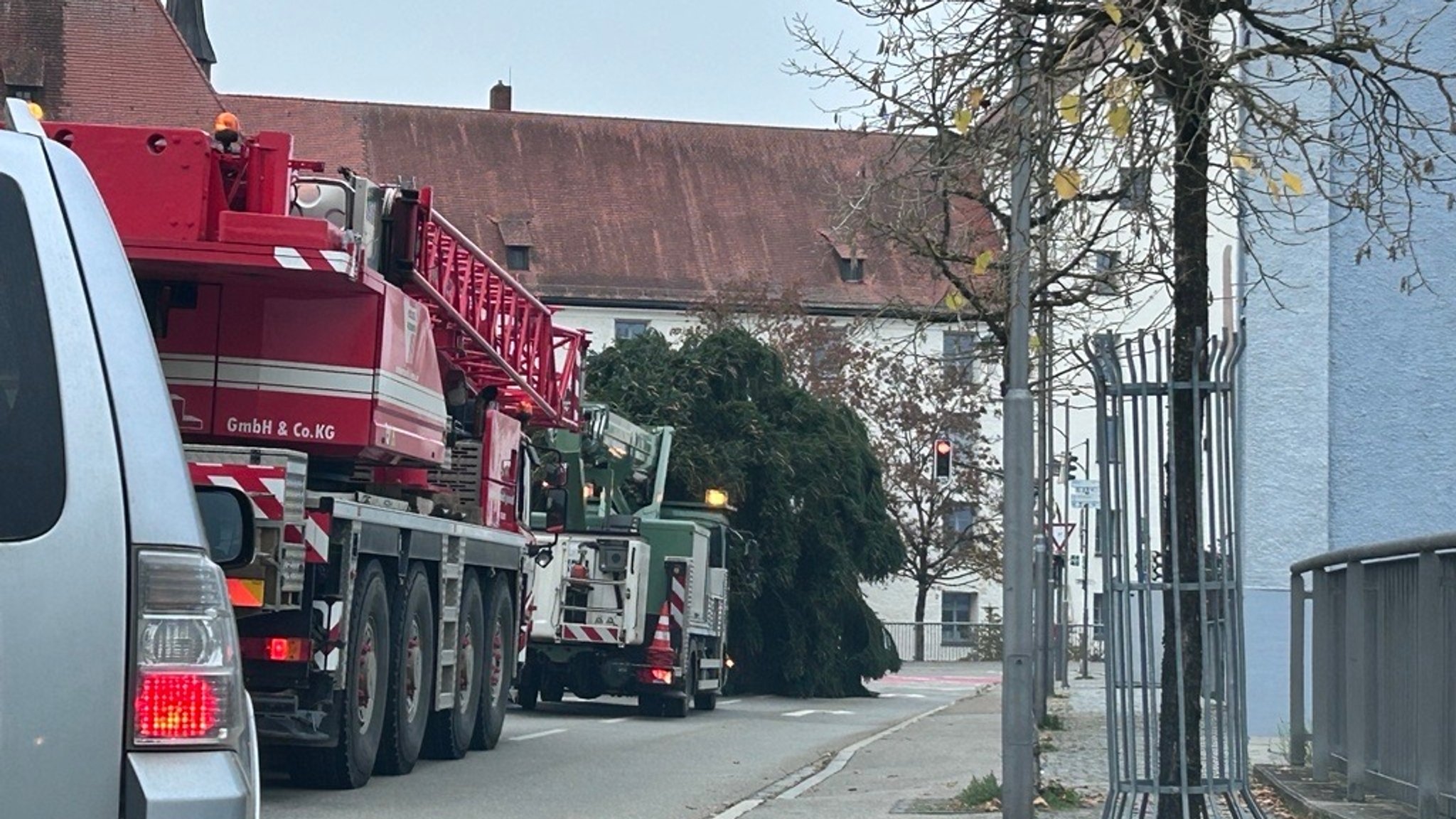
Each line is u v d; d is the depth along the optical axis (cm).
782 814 1221
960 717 2516
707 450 3297
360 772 1346
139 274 1282
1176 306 917
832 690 3372
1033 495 1144
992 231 1150
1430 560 979
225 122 1238
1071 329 1418
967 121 869
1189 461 910
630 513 2706
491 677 1761
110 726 398
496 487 1780
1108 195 935
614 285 7175
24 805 389
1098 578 5453
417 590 1473
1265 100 874
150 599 405
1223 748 915
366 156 7262
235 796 407
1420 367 1700
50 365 407
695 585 2606
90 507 402
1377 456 1711
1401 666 1068
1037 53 874
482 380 1873
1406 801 1061
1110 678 928
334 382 1321
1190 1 847
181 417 1305
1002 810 1195
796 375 6056
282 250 1242
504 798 1308
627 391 3412
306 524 1216
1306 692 1473
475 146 7419
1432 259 1681
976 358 1360
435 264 1678
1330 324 1712
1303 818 1126
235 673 415
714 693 2789
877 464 3600
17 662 390
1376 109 931
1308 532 1728
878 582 3634
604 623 2452
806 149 7688
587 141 7544
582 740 1953
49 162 423
